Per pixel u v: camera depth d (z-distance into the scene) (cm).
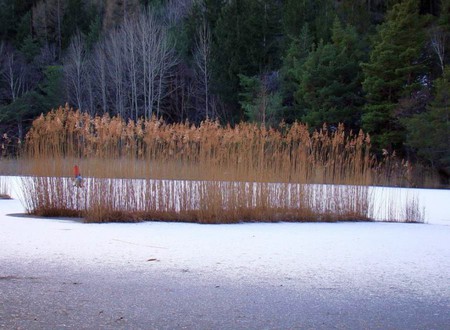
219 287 527
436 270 627
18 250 714
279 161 1255
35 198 1193
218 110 4075
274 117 3219
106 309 444
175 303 467
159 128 1306
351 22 3697
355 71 3198
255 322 417
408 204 1452
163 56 4412
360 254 742
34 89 5003
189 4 5412
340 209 1273
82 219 1130
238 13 4009
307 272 607
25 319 413
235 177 1188
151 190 1170
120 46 4675
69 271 587
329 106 3062
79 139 1206
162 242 823
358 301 482
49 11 5650
